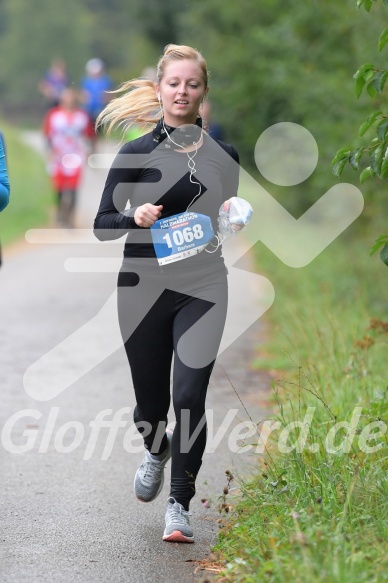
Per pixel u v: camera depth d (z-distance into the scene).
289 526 11.55
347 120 30.73
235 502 13.92
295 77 39.09
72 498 14.38
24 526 13.21
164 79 12.77
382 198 29.27
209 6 59.53
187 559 12.19
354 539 10.79
